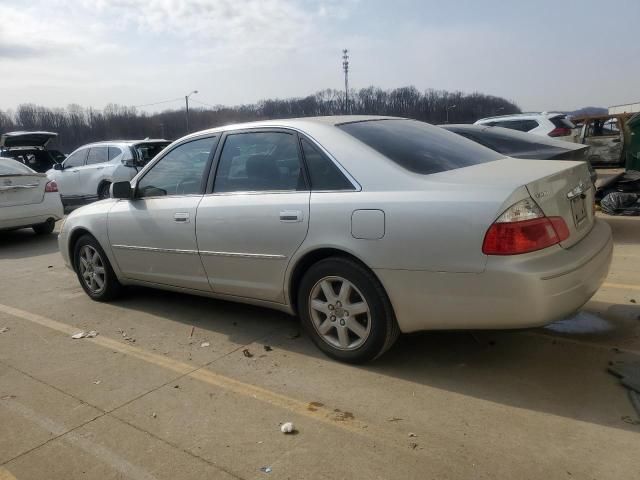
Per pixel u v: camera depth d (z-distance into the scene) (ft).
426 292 10.41
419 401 10.39
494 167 11.82
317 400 10.67
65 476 8.78
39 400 11.33
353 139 11.84
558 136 40.47
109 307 17.39
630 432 9.01
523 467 8.28
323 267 11.71
